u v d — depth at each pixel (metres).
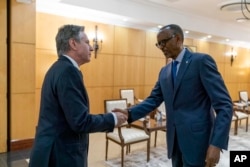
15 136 3.92
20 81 3.91
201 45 8.55
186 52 1.49
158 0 5.62
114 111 1.66
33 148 1.36
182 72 1.44
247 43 10.20
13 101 3.87
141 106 1.74
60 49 1.44
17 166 3.29
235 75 10.07
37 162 1.31
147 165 3.52
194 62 1.41
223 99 1.31
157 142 4.73
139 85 6.95
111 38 6.20
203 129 1.39
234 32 8.64
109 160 3.73
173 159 1.56
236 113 5.60
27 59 3.96
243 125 6.48
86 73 5.80
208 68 1.37
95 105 6.02
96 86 6.01
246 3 5.24
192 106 1.43
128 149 4.05
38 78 5.04
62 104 1.29
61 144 1.34
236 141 4.90
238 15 6.81
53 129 1.34
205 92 1.42
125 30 6.48
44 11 5.06
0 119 3.78
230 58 9.78
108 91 6.26
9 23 3.77
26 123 4.02
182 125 1.43
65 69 1.32
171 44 1.47
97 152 4.12
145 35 6.96
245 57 10.47
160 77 1.63
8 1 3.74
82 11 5.38
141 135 3.58
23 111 3.98
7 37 3.78
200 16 7.03
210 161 1.27
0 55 3.70
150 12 6.03
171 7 6.18
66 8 5.15
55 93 1.33
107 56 6.16
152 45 7.16
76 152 1.39
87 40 1.49
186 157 1.41
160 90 1.78
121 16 5.62
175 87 1.46
